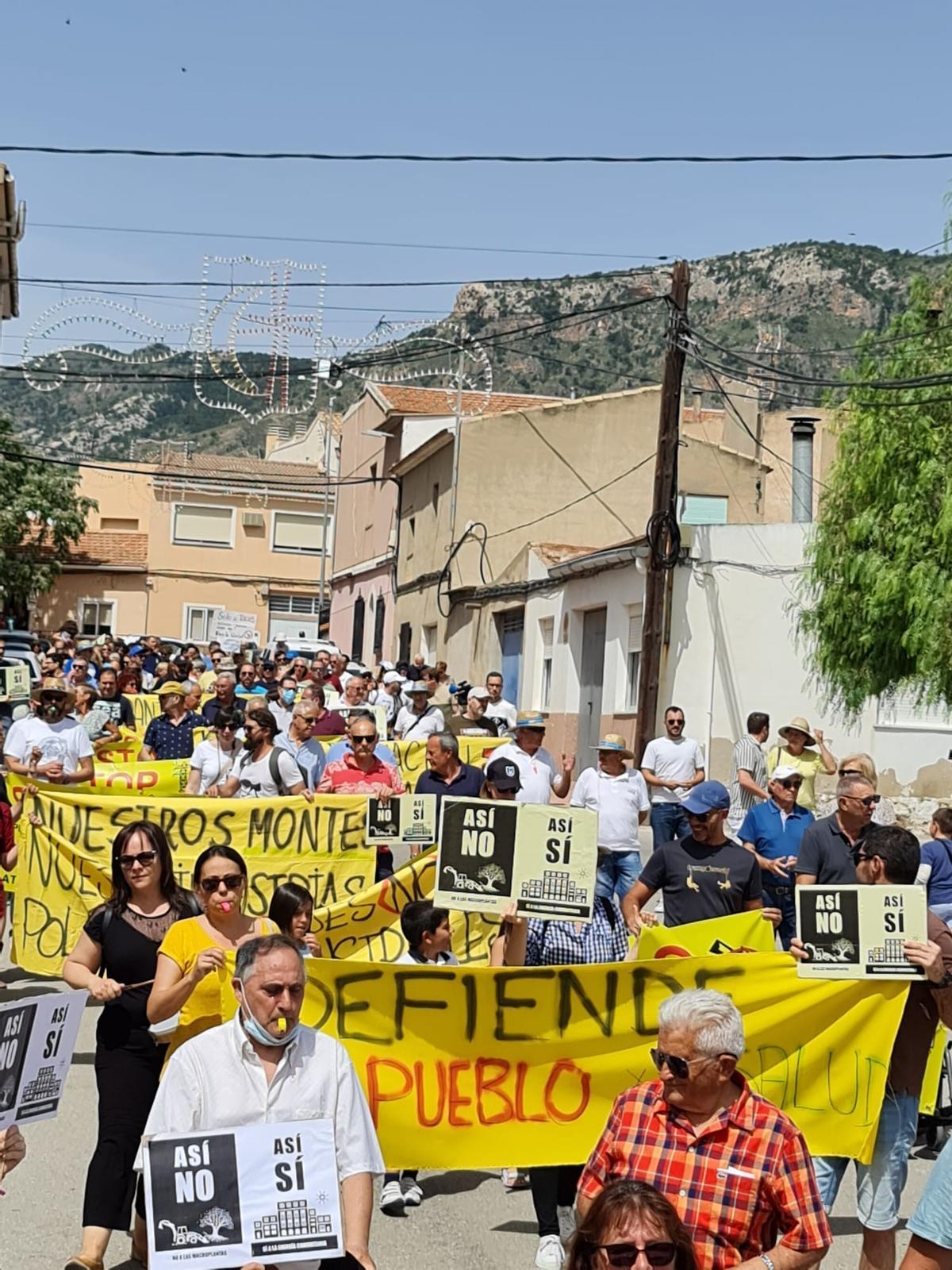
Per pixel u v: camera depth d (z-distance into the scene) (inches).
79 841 460.1
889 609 874.1
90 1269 254.1
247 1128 187.2
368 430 2001.7
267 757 491.8
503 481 1616.6
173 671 1057.5
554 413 1625.2
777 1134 192.4
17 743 563.2
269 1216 185.2
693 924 344.5
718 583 1144.2
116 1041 270.4
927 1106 334.6
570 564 1268.5
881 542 886.4
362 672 1155.3
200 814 475.8
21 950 450.9
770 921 346.9
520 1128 291.9
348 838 483.8
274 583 2669.8
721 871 356.2
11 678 761.0
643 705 1033.5
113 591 2640.3
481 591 1520.7
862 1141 279.1
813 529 1127.0
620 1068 294.4
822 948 276.5
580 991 294.8
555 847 297.7
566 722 1299.2
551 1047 293.9
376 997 292.0
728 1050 191.8
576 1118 292.7
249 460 2775.6
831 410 954.1
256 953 207.9
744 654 1139.9
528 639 1408.7
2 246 1138.7
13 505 2388.0
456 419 1612.9
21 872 453.4
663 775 704.4
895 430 879.1
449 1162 290.5
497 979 293.9
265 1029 206.1
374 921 418.9
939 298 890.1
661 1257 164.6
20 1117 199.2
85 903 454.0
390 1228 305.7
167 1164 185.2
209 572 2655.0
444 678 1104.8
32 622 2628.0
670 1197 190.5
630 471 1628.9
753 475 1587.1
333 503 2674.7
